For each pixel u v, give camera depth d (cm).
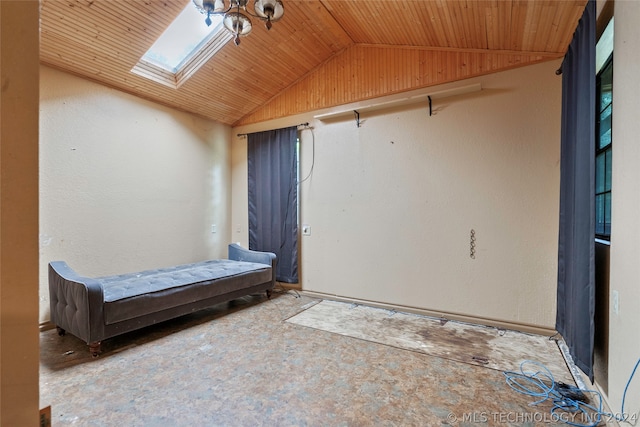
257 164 466
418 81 347
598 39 198
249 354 245
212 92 401
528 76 295
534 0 212
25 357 46
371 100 377
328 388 198
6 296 44
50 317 289
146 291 274
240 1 219
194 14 303
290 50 368
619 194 155
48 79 293
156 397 187
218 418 168
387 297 367
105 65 311
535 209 293
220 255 479
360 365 228
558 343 268
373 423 165
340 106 400
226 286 346
